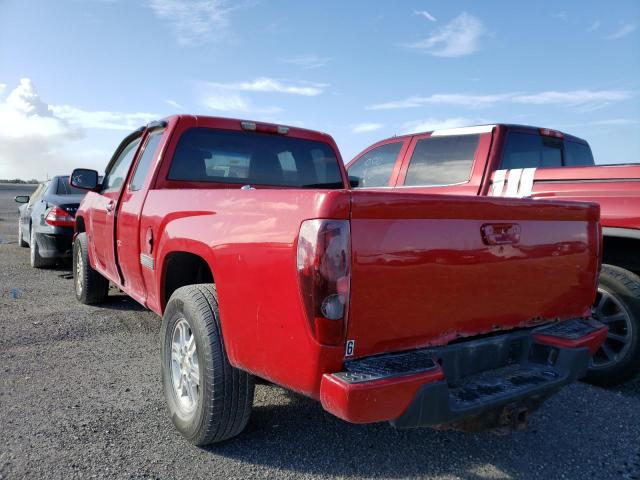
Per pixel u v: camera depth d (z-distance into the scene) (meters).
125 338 5.01
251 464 2.84
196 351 2.89
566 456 3.06
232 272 2.57
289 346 2.24
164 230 3.37
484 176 5.32
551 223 2.89
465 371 2.54
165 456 2.88
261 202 2.47
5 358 4.36
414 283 2.30
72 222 8.19
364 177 6.73
